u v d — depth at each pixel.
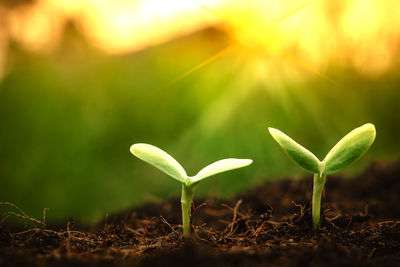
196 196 0.46
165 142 0.71
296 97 0.69
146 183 0.63
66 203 0.59
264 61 0.69
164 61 0.76
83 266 0.28
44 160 0.67
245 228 0.34
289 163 0.62
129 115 0.74
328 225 0.33
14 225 0.34
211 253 0.29
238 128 0.69
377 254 0.30
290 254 0.29
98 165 0.66
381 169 0.47
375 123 0.69
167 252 0.29
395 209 0.39
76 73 0.78
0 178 0.64
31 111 0.72
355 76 0.69
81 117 0.72
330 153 0.32
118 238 0.33
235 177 0.56
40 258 0.29
